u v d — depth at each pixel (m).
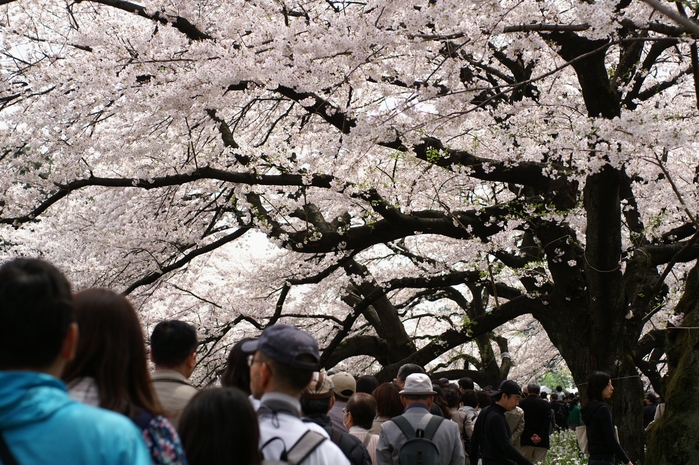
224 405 2.47
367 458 3.96
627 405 10.00
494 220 10.53
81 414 1.68
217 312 14.64
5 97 9.37
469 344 22.83
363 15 7.19
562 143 8.16
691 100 11.58
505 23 7.26
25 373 1.68
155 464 2.14
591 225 9.23
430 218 10.73
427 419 4.70
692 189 11.22
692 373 7.62
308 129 10.30
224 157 10.62
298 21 7.50
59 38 10.43
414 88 8.55
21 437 1.62
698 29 3.25
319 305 16.92
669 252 10.82
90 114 9.23
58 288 1.81
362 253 16.97
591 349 10.21
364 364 20.47
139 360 2.32
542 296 11.01
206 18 8.89
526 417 8.04
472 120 10.31
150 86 8.20
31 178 9.82
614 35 8.03
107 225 11.91
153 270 12.98
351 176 10.08
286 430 2.81
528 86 10.26
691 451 7.39
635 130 6.91
